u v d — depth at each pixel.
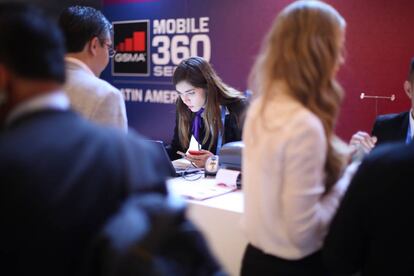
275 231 1.20
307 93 1.19
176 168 2.33
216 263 0.95
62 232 0.75
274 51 1.22
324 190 1.27
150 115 5.03
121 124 1.60
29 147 0.78
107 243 0.76
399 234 1.07
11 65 0.81
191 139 2.73
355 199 1.11
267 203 1.19
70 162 0.79
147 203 0.82
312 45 1.17
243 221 1.32
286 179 1.16
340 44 1.23
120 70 5.19
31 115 0.83
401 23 3.42
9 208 0.74
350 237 1.14
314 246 1.22
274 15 4.02
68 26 1.61
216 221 1.70
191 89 2.53
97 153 0.82
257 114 1.23
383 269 1.11
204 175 2.25
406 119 2.30
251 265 1.28
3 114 0.86
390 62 3.50
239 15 4.23
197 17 4.51
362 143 1.91
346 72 3.68
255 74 1.29
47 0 3.54
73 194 0.77
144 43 4.95
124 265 0.75
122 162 0.84
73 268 0.77
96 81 1.59
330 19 1.19
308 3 1.22
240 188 1.99
